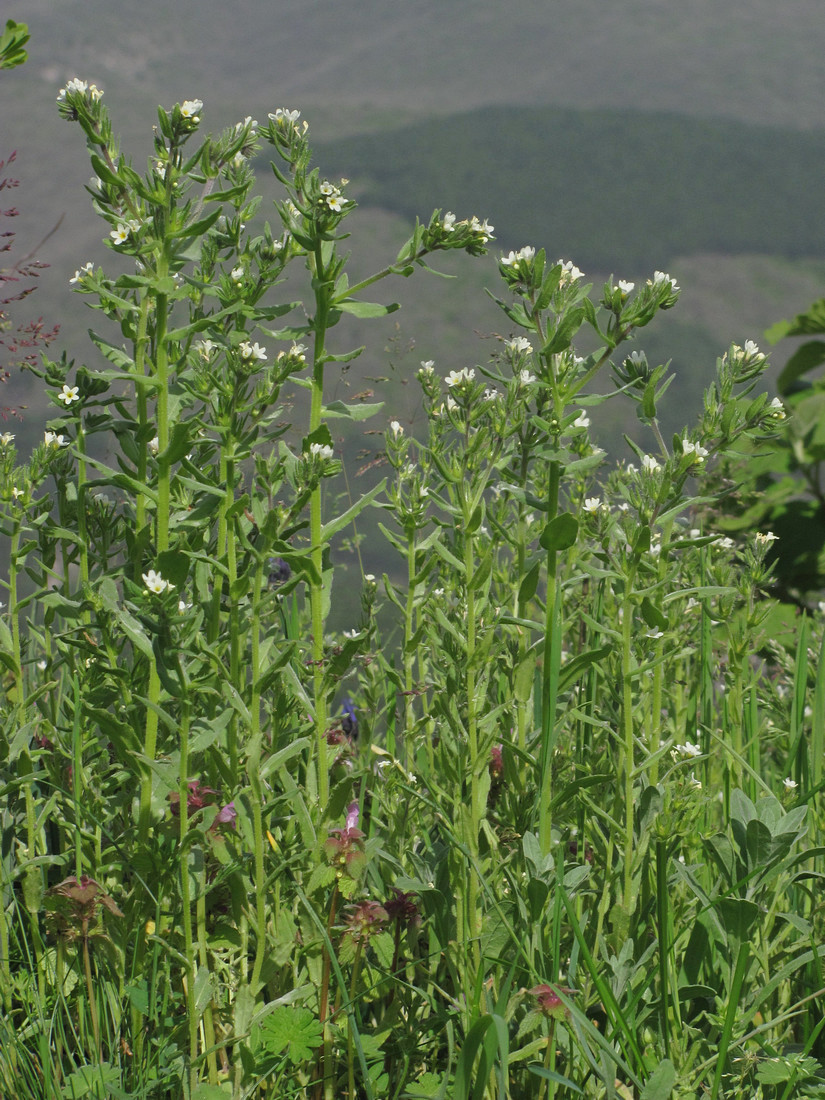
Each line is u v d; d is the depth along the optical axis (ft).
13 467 7.18
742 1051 6.41
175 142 6.09
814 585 16.02
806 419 16.99
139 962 6.63
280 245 6.59
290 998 6.08
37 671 8.86
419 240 6.24
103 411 7.32
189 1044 5.98
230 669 6.47
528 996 6.06
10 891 7.04
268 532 5.91
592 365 6.47
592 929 7.10
